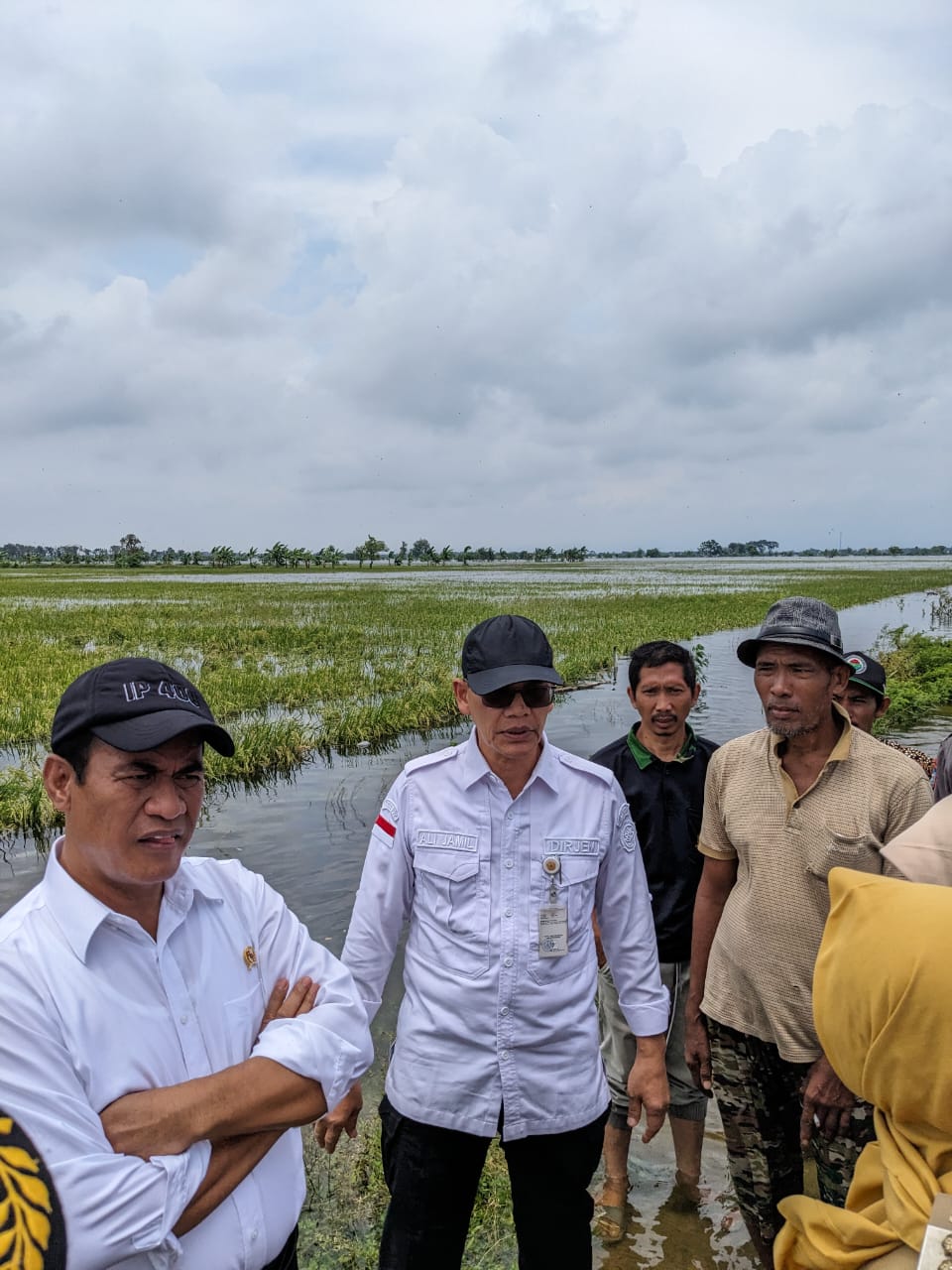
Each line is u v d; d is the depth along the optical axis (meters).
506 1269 2.88
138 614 31.56
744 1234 3.17
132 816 1.53
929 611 33.62
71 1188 1.39
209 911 1.76
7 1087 1.41
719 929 2.75
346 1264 2.86
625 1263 3.03
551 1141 2.30
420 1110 2.30
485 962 2.29
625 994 2.59
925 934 1.48
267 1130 1.61
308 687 14.47
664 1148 3.64
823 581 59.94
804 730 2.48
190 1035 1.63
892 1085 1.53
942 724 11.94
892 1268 1.60
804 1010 2.52
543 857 2.34
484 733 2.33
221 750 1.67
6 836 7.74
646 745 3.31
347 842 7.41
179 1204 1.48
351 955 2.48
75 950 1.54
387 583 63.94
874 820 2.45
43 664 16.66
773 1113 2.68
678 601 37.97
